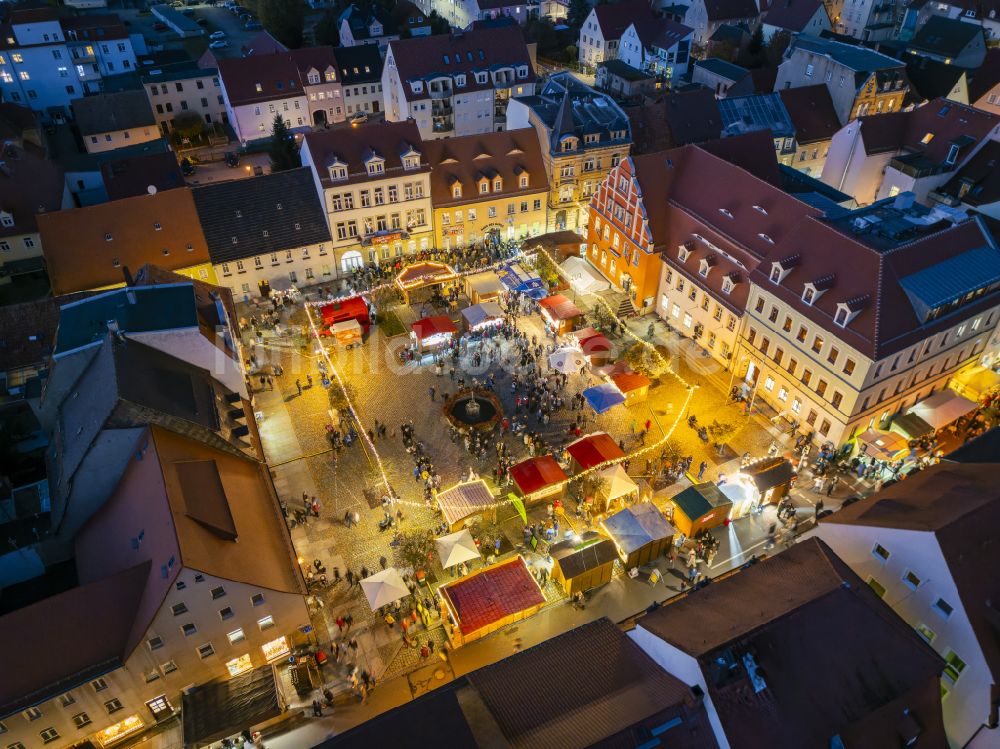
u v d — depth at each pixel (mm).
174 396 48312
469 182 85375
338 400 65562
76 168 96125
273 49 130250
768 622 33656
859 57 100688
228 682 42906
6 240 77688
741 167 73750
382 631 47719
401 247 86312
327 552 52625
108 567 44031
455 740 30719
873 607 35719
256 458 52438
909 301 55688
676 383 68688
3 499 51250
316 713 43031
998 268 58562
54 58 119875
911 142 88062
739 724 31125
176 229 74375
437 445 61719
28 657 37656
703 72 126688
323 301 79500
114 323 48969
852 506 45969
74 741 40156
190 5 199875
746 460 59656
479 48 109938
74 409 49469
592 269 80938
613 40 142500
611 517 52406
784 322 61219
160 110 118500
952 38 125875
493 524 55094
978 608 37375
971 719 38688
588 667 36406
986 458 48281
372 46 126562
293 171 79938
